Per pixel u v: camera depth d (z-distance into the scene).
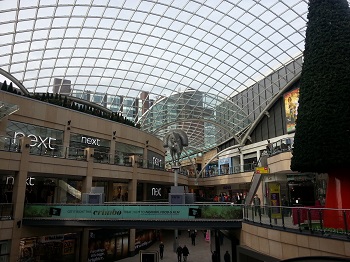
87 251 28.38
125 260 31.81
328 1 14.44
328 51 13.67
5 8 31.34
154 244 41.78
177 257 31.31
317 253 11.40
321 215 11.76
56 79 44.97
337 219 11.18
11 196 25.33
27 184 28.75
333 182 13.46
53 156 26.34
